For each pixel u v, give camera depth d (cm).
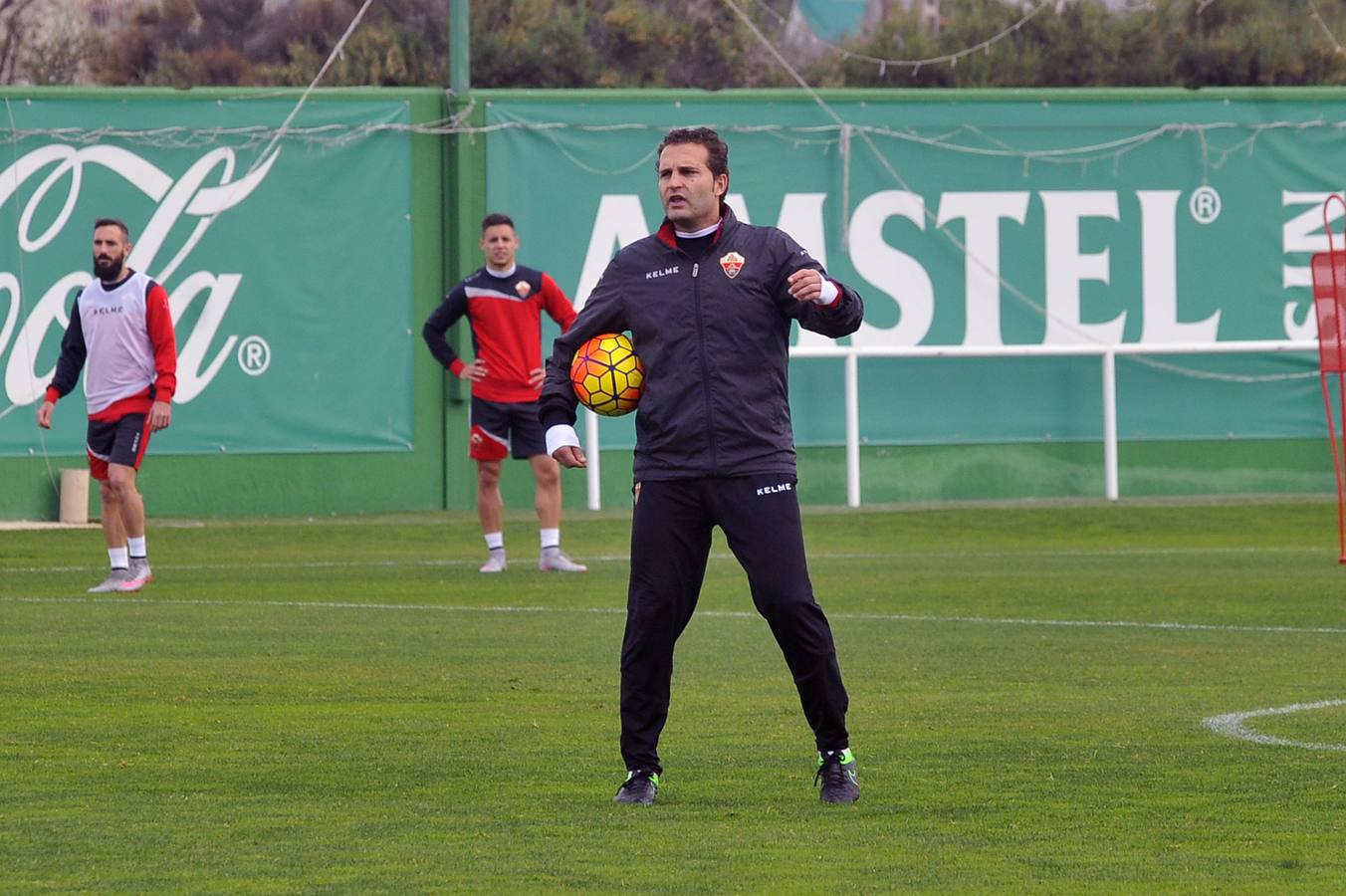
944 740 2067
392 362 5847
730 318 1652
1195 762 1928
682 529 1684
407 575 4112
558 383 1725
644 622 1697
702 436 1656
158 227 5684
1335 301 4244
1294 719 2212
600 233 5934
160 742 2055
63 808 1697
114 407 3709
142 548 3803
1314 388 6191
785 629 1675
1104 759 1947
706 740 2066
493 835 1578
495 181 5862
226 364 5728
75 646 2889
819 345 5988
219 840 1560
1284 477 6200
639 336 1680
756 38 9062
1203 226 6159
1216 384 6175
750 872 1447
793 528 1667
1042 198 6103
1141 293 6141
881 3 9212
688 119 5959
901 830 1602
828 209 6022
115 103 5650
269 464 5762
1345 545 4403
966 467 6088
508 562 4469
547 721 2206
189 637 3005
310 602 3559
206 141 5703
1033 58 8931
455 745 2039
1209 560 4519
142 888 1398
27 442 5597
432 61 8619
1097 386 6138
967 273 6072
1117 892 1389
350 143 5794
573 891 1388
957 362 6069
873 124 6028
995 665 2709
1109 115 6116
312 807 1700
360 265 5822
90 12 8731
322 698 2383
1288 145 6175
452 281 5875
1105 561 4478
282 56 8731
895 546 5025
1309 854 1513
